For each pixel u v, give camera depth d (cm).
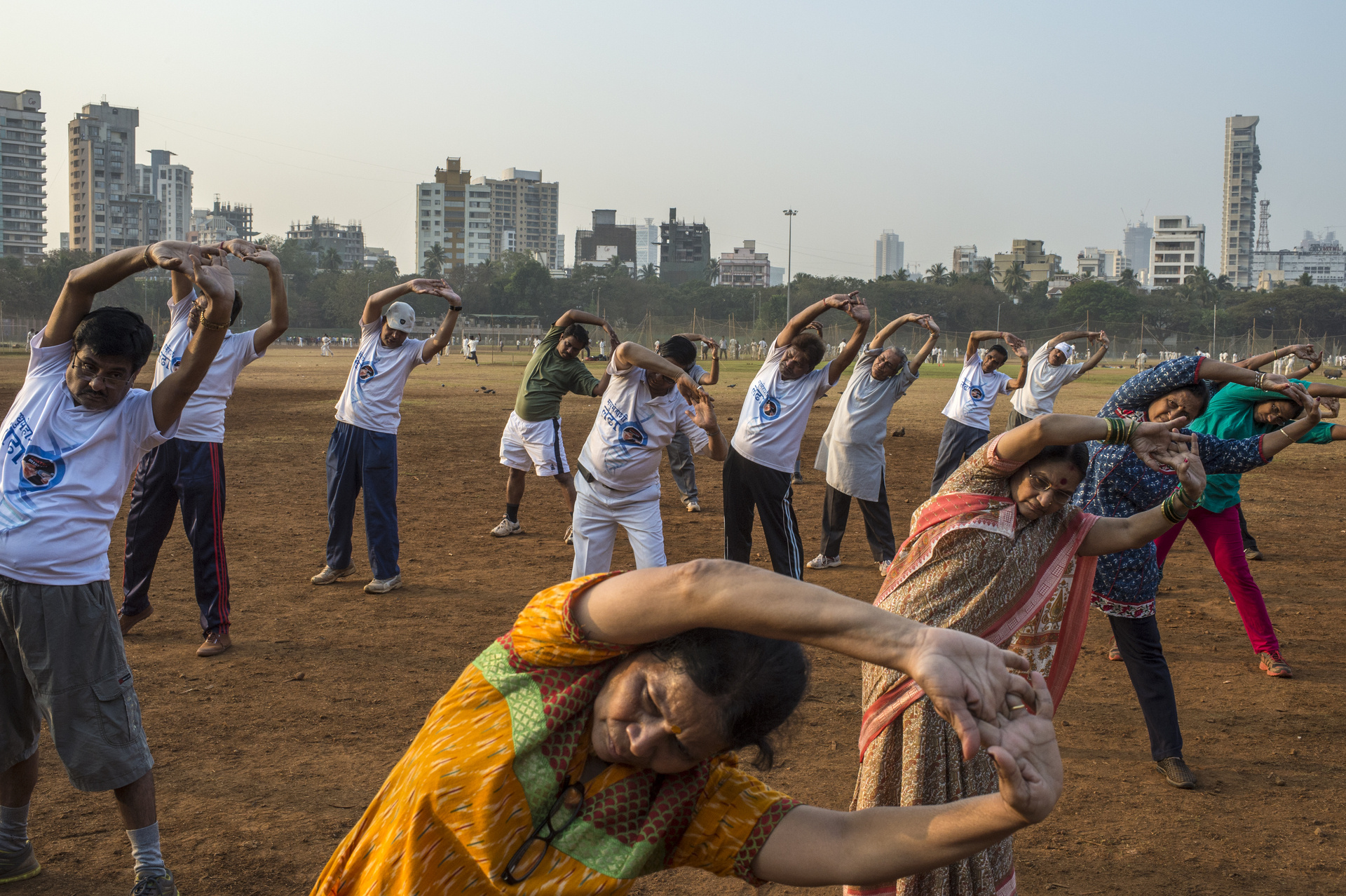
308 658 612
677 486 1310
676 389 632
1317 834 414
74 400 329
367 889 169
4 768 336
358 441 759
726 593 152
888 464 1524
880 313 11125
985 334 1024
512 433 965
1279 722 539
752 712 154
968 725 145
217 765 457
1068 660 322
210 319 329
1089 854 397
